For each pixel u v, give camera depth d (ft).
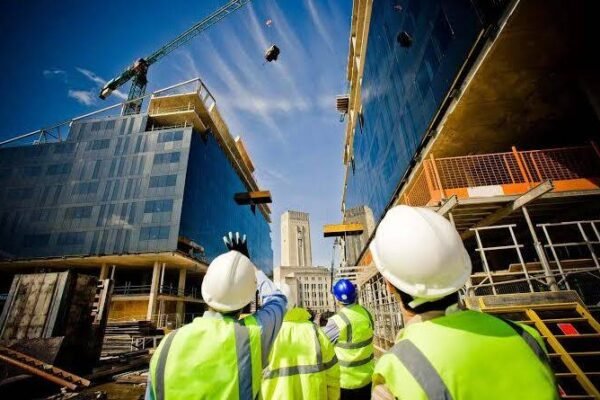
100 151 134.62
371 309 53.16
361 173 83.56
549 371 3.37
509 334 3.43
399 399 3.15
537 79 24.21
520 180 23.99
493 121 28.89
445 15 28.71
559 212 27.09
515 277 28.30
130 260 116.67
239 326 5.03
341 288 11.31
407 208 4.50
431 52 32.50
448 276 3.75
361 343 10.44
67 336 26.89
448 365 3.08
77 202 124.36
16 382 18.70
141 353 40.04
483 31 22.50
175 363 4.60
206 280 5.62
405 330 3.87
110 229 117.60
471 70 24.64
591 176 23.26
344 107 117.50
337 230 57.11
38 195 126.82
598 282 24.75
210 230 145.38
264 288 6.80
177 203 119.85
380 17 52.54
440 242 3.86
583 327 13.41
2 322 26.37
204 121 163.32
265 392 7.54
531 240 34.76
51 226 120.26
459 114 28.12
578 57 22.47
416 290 3.81
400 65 43.27
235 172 203.00
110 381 24.31
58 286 27.63
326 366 7.83
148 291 118.73
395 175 48.21
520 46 21.58
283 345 7.80
